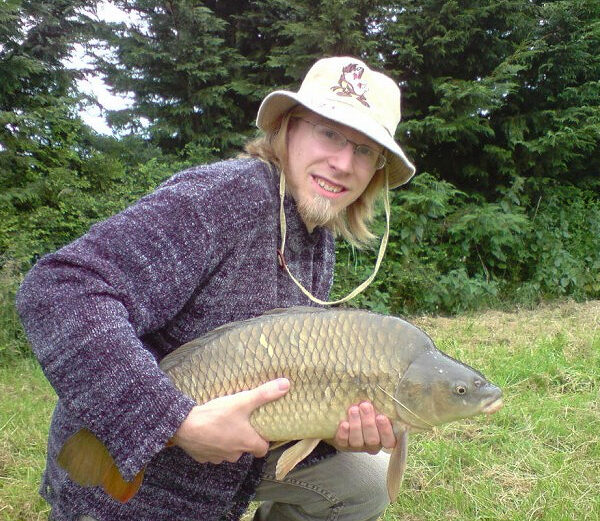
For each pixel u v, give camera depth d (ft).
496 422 12.50
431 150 31.37
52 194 24.04
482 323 22.29
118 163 26.48
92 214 25.03
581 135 29.50
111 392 4.73
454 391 5.74
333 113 6.13
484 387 5.84
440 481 10.36
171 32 29.50
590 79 31.40
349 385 5.65
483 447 11.45
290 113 6.43
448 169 31.83
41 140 25.48
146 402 4.77
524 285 28.45
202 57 28.89
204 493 5.93
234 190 5.69
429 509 9.63
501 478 10.37
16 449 11.71
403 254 26.73
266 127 6.54
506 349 17.60
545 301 28.07
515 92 29.04
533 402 13.41
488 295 27.35
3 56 24.88
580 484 10.11
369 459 7.28
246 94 28.76
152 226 5.21
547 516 9.20
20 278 20.20
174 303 5.28
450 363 5.88
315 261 7.07
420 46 29.09
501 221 27.78
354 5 27.99
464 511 9.52
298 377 5.55
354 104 6.31
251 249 5.81
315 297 7.06
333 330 5.70
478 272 29.17
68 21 27.25
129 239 5.12
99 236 5.12
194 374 5.41
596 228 29.81
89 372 4.74
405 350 5.79
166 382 4.89
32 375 16.97
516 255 29.30
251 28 30.19
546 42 30.42
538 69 29.91
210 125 29.60
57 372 4.79
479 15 28.66
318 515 7.36
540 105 31.53
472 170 30.66
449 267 28.53
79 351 4.75
